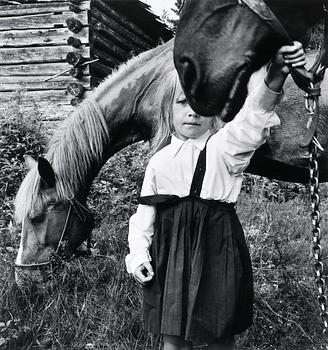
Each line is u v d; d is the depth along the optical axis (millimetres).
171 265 2121
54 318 3113
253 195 6000
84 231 3664
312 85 1700
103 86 3725
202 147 2191
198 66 1755
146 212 2254
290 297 3506
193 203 2143
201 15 1733
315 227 1729
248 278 2182
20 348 2971
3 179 5328
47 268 3465
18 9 8539
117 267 3578
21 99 7578
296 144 3188
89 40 8086
